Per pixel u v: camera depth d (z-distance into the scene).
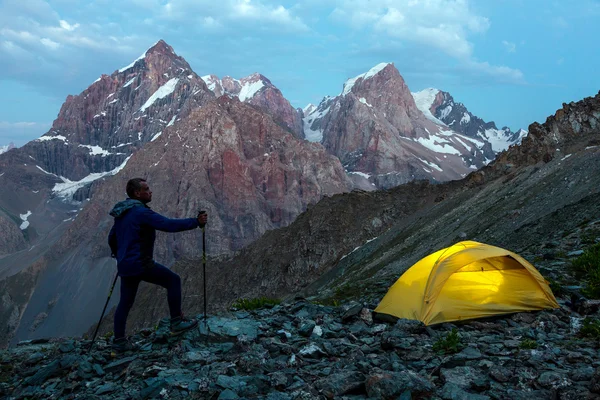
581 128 79.75
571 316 9.91
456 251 10.86
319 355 8.20
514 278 10.58
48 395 7.75
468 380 6.73
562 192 53.84
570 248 17.22
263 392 6.75
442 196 112.94
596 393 5.77
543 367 6.91
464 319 9.99
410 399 6.04
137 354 8.76
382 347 8.41
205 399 6.66
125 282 8.88
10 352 9.99
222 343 8.91
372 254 105.00
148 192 9.25
